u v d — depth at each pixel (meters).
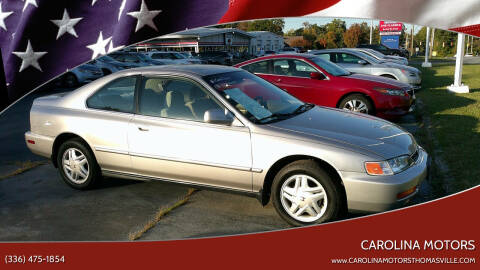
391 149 3.26
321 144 3.23
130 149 3.97
